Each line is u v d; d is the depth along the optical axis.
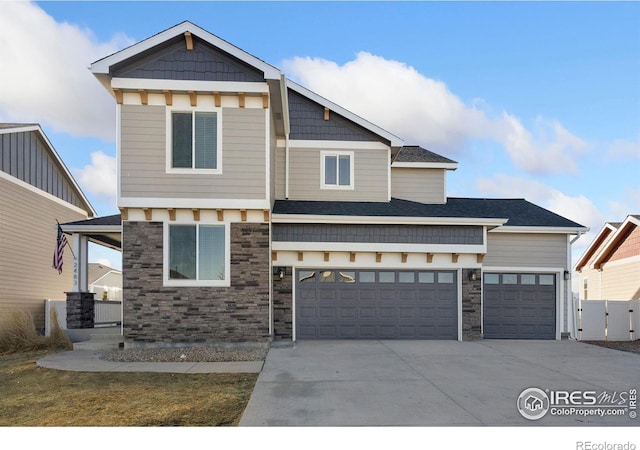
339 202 15.55
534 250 15.95
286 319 13.71
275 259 13.84
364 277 14.20
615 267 22.23
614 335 15.61
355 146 16.00
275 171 15.39
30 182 19.27
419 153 18.61
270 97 12.99
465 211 15.36
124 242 12.37
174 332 12.33
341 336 14.01
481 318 14.23
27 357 12.02
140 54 12.27
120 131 12.36
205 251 12.53
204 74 12.52
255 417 6.73
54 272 21.06
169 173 12.42
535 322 15.64
